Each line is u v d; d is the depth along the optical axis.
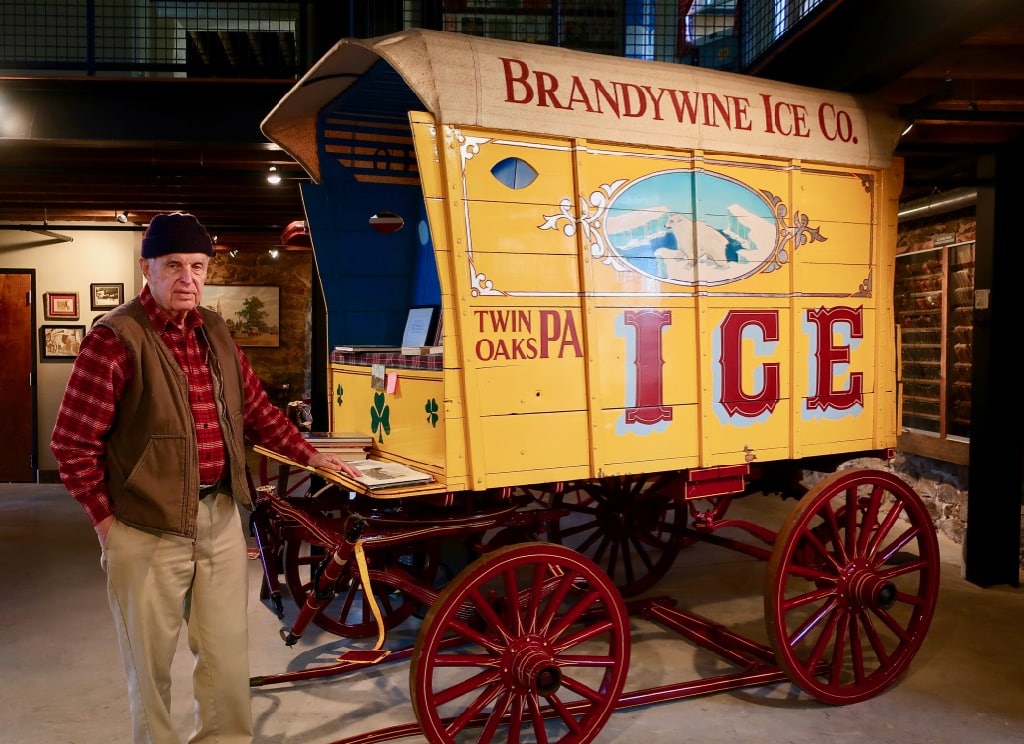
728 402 3.10
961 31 3.03
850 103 3.46
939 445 5.77
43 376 8.42
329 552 2.83
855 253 3.46
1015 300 4.71
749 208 3.15
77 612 4.26
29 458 8.46
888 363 3.56
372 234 3.76
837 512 3.76
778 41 4.28
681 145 2.96
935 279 6.02
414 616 4.20
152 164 5.26
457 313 2.55
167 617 2.21
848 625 3.28
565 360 2.76
